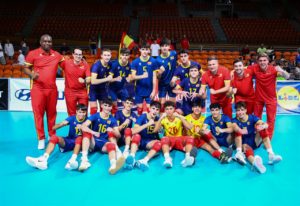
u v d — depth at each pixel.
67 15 22.94
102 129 5.00
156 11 24.33
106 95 5.97
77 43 19.19
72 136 5.11
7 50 14.68
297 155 5.19
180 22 21.67
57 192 3.71
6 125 7.13
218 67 5.57
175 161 4.83
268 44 19.81
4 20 21.25
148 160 4.66
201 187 3.89
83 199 3.54
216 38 20.16
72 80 5.57
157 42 14.39
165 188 3.85
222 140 5.19
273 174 4.34
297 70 10.49
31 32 20.09
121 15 23.62
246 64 13.06
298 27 21.72
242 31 20.95
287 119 7.98
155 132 5.14
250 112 5.71
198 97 5.74
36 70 5.25
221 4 24.67
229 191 3.78
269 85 5.42
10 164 4.64
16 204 3.42
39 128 5.34
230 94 5.62
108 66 5.83
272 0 25.98
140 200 3.53
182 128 5.29
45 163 4.40
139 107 6.30
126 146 4.83
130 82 6.23
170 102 5.14
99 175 4.23
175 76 6.10
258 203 3.48
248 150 4.57
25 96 8.67
